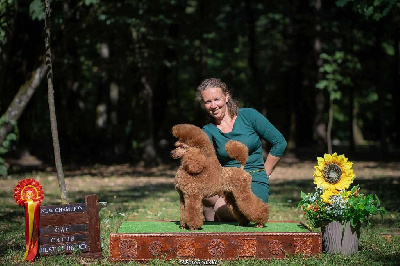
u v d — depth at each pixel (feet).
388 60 79.30
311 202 17.49
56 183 46.55
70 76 77.51
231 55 87.56
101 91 89.15
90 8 54.65
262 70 106.63
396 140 107.04
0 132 48.11
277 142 18.53
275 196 37.19
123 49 67.87
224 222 18.45
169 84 78.69
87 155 76.38
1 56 46.50
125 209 29.58
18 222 25.34
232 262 15.65
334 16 75.87
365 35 76.07
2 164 50.90
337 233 16.80
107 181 50.80
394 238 19.99
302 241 16.20
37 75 49.37
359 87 82.64
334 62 61.31
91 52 79.36
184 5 64.75
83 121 79.56
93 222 16.69
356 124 154.20
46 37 19.84
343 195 17.02
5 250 18.08
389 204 31.58
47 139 97.91
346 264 15.66
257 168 18.42
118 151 83.61
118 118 89.71
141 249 15.81
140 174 59.93
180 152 15.98
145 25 60.90
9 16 45.55
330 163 17.49
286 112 99.09
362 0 36.11
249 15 78.02
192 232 15.97
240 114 18.54
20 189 16.24
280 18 83.10
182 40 67.05
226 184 16.52
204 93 18.03
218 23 73.15
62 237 16.48
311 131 107.55
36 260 16.10
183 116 101.71
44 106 102.63
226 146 16.94
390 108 125.29
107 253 17.10
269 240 16.06
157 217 26.22
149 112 69.87
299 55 80.94
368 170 61.77
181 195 16.81
